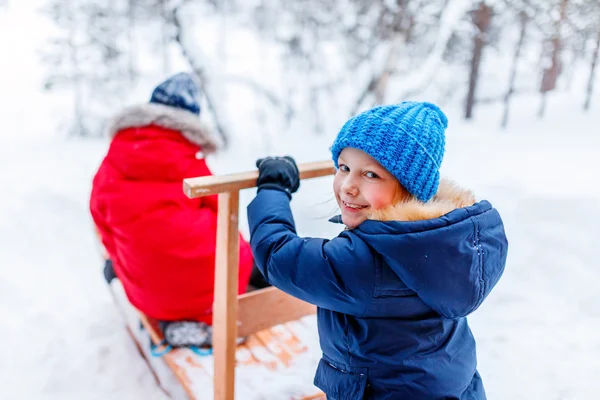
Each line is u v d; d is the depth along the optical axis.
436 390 1.03
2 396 1.93
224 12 5.68
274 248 1.09
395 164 0.96
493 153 4.40
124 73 6.64
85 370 2.07
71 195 3.91
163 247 1.71
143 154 1.73
